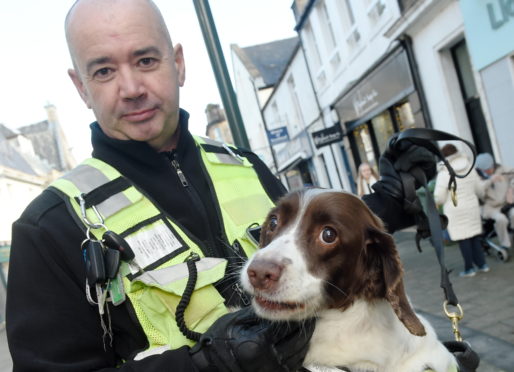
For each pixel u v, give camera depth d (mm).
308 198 1865
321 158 20109
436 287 5980
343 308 1803
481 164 6703
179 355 1360
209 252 1781
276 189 2424
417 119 10430
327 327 1840
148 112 1806
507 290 5176
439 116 9727
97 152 1863
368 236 1834
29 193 30109
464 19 7949
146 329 1512
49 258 1516
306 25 16625
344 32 13352
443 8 8562
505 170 6590
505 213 6527
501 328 4234
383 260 1785
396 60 10602
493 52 7484
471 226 5902
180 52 2227
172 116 1900
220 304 1630
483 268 6047
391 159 2137
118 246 1525
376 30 11219
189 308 1550
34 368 1352
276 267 1607
